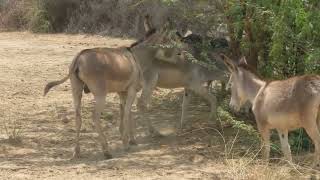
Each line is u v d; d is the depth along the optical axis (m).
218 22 28.56
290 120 21.44
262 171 21.45
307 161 23.33
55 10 73.44
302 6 24.05
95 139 27.42
